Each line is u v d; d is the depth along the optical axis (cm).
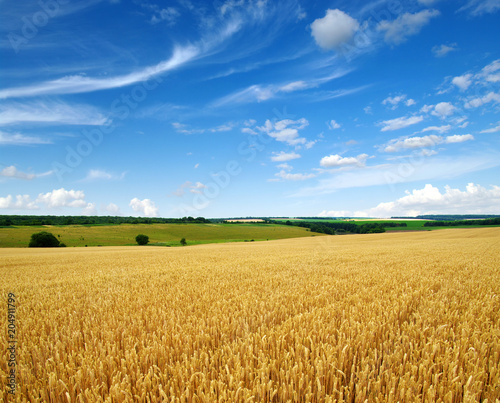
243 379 289
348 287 745
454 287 721
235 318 465
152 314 514
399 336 366
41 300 726
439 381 282
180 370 290
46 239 6119
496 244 2933
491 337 374
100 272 1319
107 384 310
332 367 288
